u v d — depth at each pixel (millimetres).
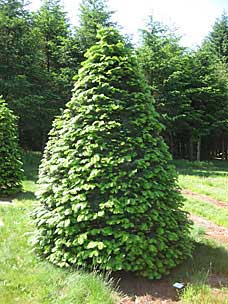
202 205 9000
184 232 4566
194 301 3518
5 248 4789
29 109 17953
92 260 4066
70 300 3396
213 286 3934
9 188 9602
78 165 4301
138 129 4453
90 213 4070
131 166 4250
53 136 5000
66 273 3979
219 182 13617
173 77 21516
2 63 18469
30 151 21250
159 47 22531
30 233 4906
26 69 18688
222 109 23141
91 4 22656
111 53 4672
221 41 33125
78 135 4414
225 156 27547
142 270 4023
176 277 4105
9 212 7109
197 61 23734
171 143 24594
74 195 4230
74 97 4699
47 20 21703
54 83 19953
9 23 18469
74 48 21188
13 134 10156
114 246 3938
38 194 4633
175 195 4516
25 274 3982
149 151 4383
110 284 3748
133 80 4613
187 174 16391
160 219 4184
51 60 21953
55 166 4480
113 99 4484
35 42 19500
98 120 4379
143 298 3607
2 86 17547
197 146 24703
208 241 5590
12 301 3389
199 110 22438
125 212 4078
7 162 9617
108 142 4316
